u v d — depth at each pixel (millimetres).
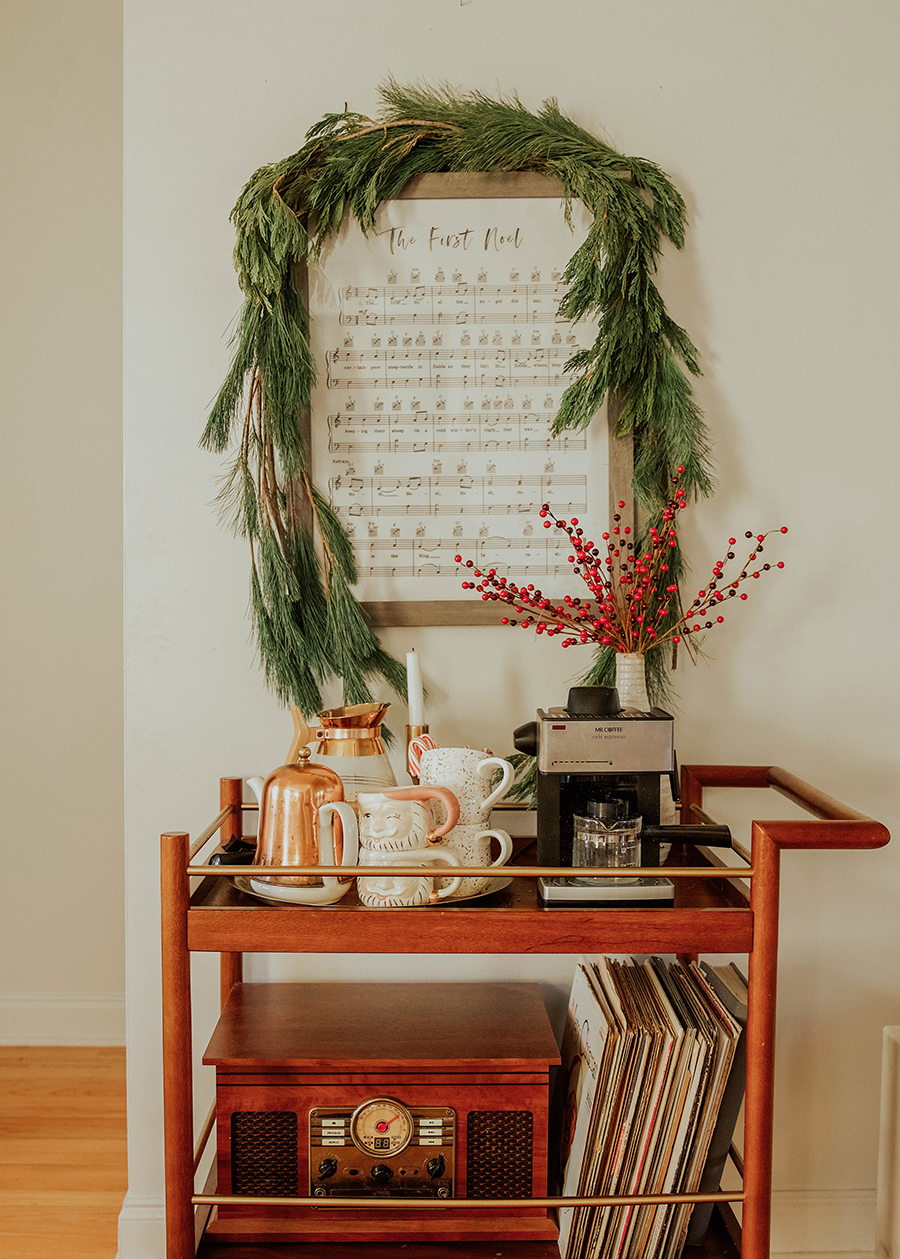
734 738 1429
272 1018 1253
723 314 1404
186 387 1396
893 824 1441
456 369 1389
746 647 1424
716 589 1408
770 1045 1008
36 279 2182
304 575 1375
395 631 1416
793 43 1394
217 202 1387
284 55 1386
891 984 1446
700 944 1003
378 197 1369
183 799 1422
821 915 1445
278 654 1356
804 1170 1452
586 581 1249
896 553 1425
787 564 1420
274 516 1363
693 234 1402
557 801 1077
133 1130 1422
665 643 1388
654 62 1394
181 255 1388
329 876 1015
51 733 2209
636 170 1359
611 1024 1104
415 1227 1115
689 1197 1049
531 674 1416
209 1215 1156
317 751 1201
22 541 2201
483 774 1141
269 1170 1131
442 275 1383
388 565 1399
